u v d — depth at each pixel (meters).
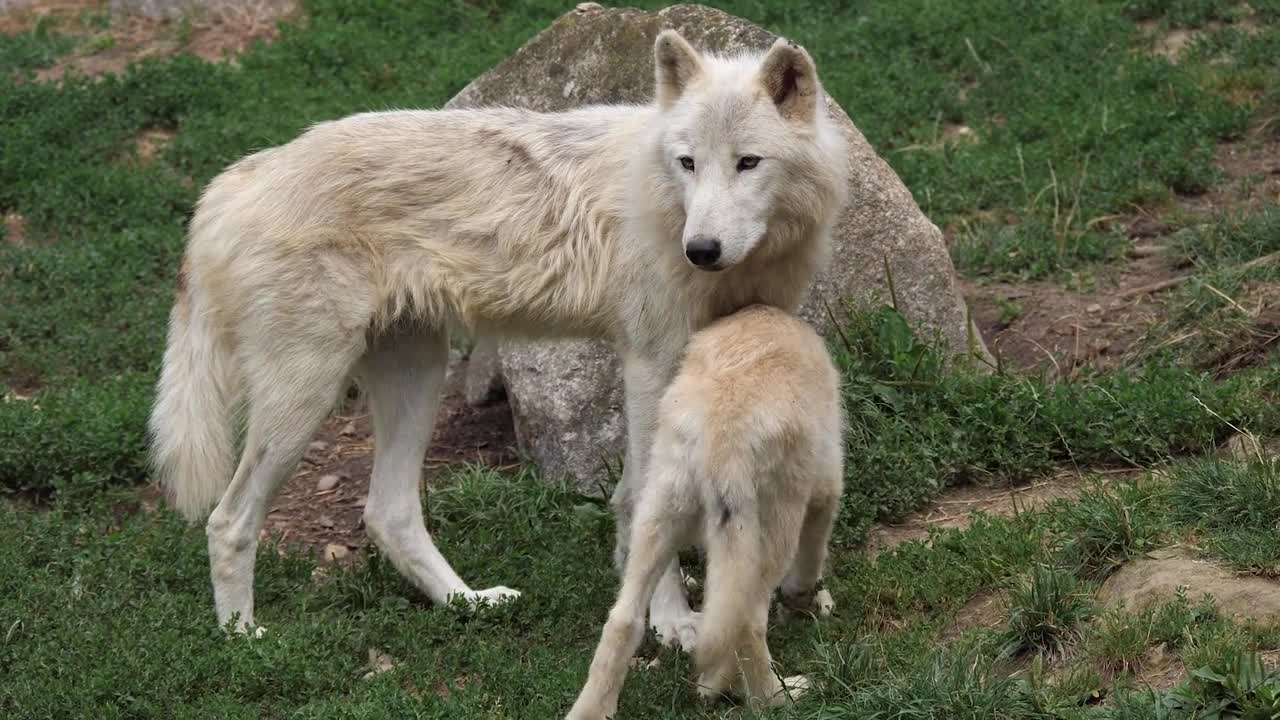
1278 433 10.20
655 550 7.63
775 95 8.78
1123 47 19.41
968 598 9.08
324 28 22.19
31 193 17.44
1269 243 13.55
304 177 9.34
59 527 10.83
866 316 11.87
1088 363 12.04
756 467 7.52
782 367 7.90
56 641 8.97
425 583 10.04
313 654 8.88
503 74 13.34
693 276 8.97
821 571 9.13
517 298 9.54
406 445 10.22
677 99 8.93
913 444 10.87
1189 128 16.75
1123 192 15.80
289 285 9.20
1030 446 10.88
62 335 14.46
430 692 8.46
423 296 9.50
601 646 7.45
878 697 7.36
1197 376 11.41
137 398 12.91
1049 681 7.75
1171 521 8.93
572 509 11.10
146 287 15.58
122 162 18.48
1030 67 19.33
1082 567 8.85
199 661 8.65
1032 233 15.29
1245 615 7.63
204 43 22.67
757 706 7.79
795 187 8.77
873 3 22.31
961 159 17.28
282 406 9.29
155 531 10.74
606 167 9.45
